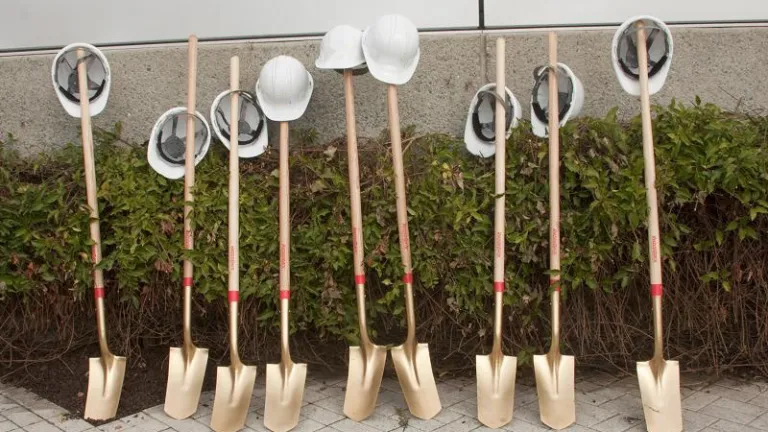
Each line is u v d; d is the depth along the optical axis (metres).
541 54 4.11
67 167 3.92
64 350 3.94
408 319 3.58
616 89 4.12
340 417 3.53
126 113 4.26
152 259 3.72
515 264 3.64
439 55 4.11
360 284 3.60
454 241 3.65
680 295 3.67
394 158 3.58
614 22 4.17
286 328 3.56
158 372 3.92
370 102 4.12
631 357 3.83
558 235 3.48
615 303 3.68
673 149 3.52
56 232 3.68
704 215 3.57
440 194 3.67
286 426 3.40
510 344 3.73
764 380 3.83
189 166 3.69
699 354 3.77
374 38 3.54
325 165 3.75
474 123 3.85
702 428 3.30
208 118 4.23
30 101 4.29
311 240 3.70
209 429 3.44
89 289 3.81
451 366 3.93
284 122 3.69
